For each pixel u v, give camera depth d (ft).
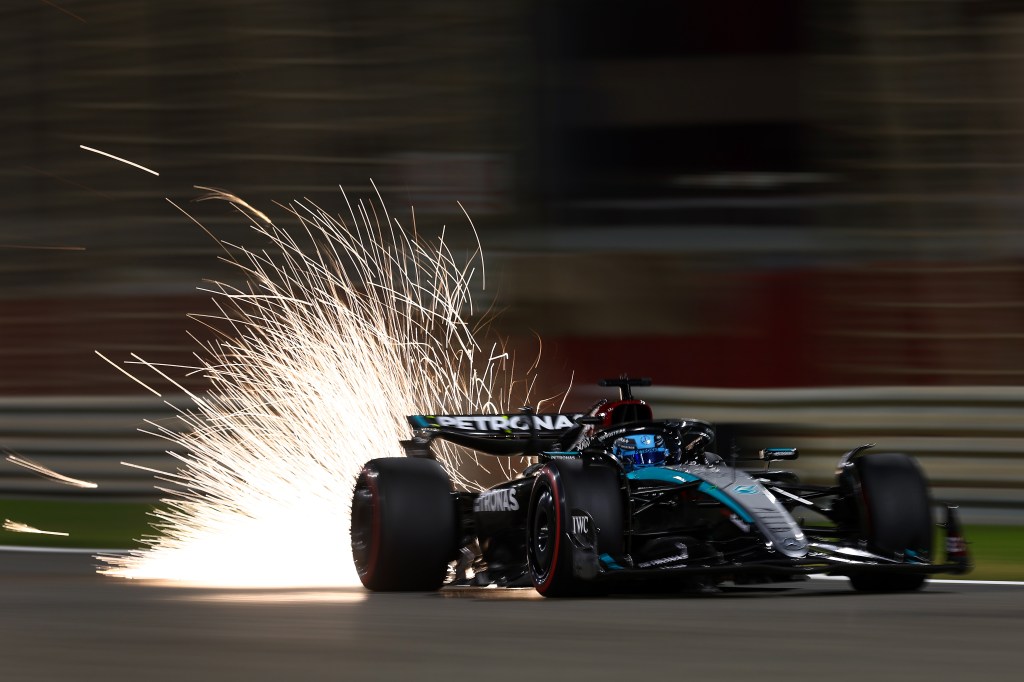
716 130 185.16
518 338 168.96
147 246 176.04
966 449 137.59
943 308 156.97
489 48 180.65
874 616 72.59
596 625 69.31
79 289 175.94
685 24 186.50
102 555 116.26
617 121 185.06
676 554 84.58
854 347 159.84
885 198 164.55
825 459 140.77
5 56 182.70
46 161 180.45
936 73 163.22
